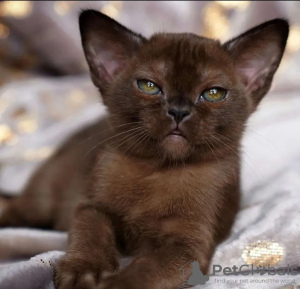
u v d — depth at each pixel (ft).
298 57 2.41
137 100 1.48
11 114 2.14
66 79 2.58
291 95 2.14
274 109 1.98
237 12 2.52
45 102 2.22
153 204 1.47
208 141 1.47
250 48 1.58
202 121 1.45
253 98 1.60
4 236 1.46
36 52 2.66
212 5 2.54
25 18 2.50
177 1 2.54
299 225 1.46
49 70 2.76
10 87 2.29
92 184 1.55
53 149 1.95
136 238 1.50
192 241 1.42
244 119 1.54
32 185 1.80
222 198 1.50
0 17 2.52
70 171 1.76
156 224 1.47
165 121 1.44
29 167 1.95
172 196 1.47
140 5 2.51
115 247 1.45
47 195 1.78
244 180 1.72
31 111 2.16
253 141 1.83
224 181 1.51
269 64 1.60
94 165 1.59
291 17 2.42
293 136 1.85
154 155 1.51
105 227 1.47
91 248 1.40
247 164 1.76
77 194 1.66
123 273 1.32
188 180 1.48
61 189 1.77
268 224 1.48
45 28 2.54
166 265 1.35
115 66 1.61
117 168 1.52
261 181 1.72
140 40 1.56
